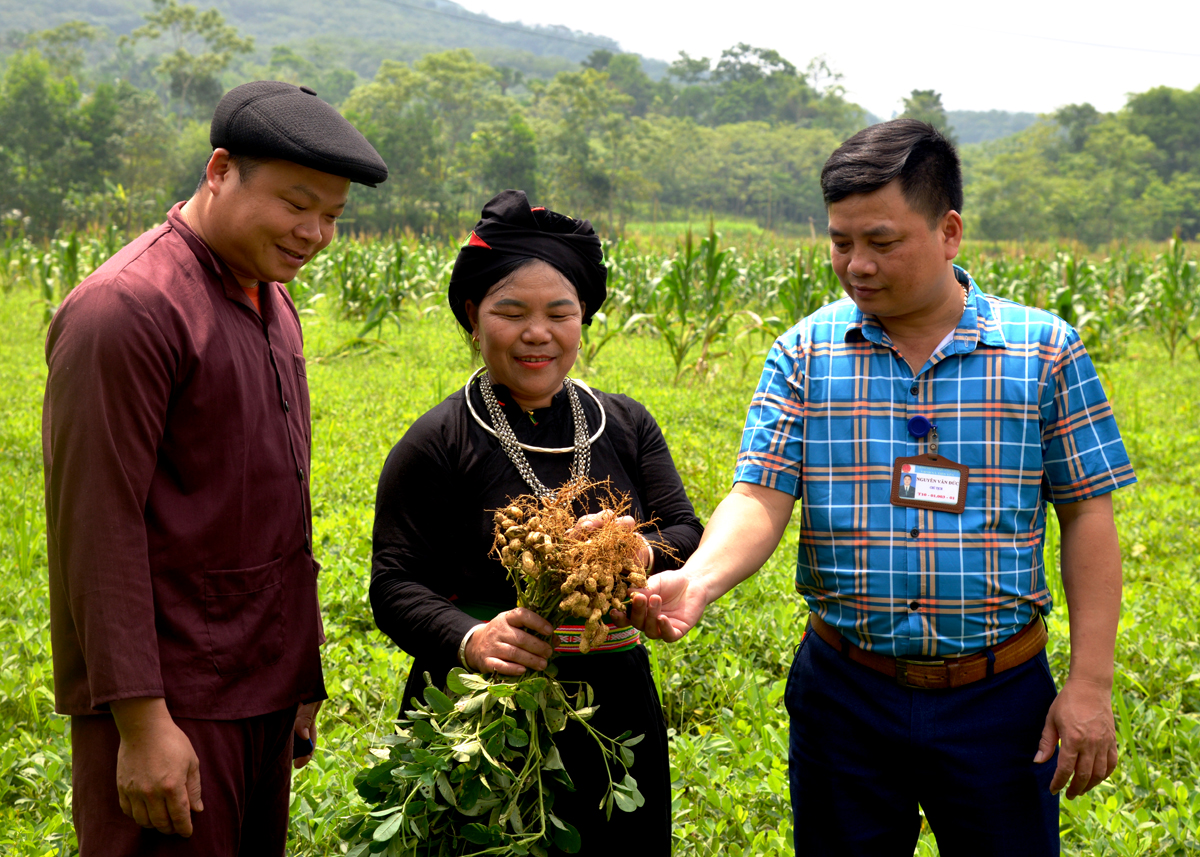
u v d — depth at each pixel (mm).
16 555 4477
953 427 1855
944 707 1842
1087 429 1842
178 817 1653
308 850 2549
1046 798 1861
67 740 2941
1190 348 13766
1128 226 99625
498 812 1726
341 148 1706
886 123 1797
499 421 1982
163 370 1638
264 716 1846
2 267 19688
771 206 122000
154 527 1677
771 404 1992
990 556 1835
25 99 75000
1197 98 122375
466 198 99625
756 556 1927
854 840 1925
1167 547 5137
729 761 3080
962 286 1954
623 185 102188
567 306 1903
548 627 1742
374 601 1910
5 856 2418
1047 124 132000
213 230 1768
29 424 7023
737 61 177125
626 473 2082
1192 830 2621
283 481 1859
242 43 110125
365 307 14727
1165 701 3436
